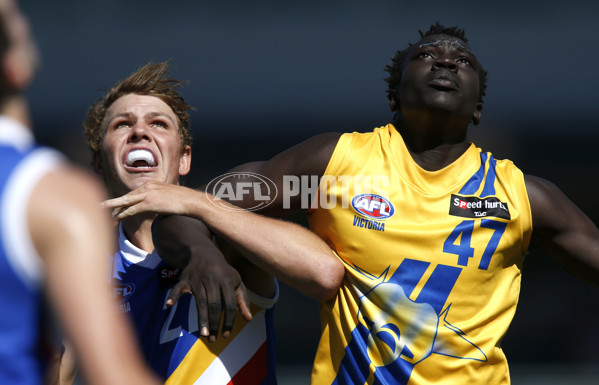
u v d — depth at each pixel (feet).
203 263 27.45
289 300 123.44
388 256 30.30
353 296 30.68
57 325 16.08
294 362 120.67
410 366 29.73
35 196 15.02
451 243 30.30
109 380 14.44
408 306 29.99
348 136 32.24
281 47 128.67
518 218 30.86
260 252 29.66
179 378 31.32
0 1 15.92
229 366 31.83
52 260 14.80
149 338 32.37
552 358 124.47
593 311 128.16
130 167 32.73
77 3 128.77
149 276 32.76
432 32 33.99
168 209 29.89
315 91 127.34
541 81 125.29
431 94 30.53
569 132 125.39
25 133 16.29
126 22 129.70
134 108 32.94
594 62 125.08
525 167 126.82
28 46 16.53
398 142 31.81
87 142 35.35
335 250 31.50
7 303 14.89
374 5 128.16
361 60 127.44
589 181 126.41
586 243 31.35
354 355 30.27
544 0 125.49
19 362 15.03
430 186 31.14
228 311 26.66
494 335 30.40
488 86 126.31
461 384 29.73
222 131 128.47
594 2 124.36
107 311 14.88
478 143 125.59
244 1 128.67
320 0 128.36
